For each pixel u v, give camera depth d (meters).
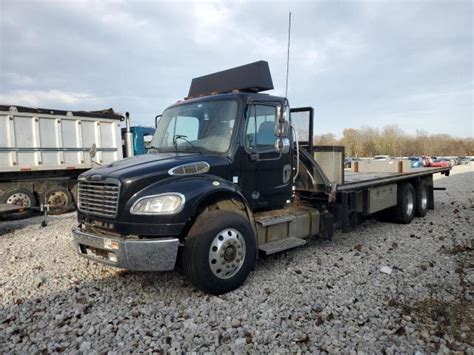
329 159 6.33
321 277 4.96
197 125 5.36
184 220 4.18
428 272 5.10
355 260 5.71
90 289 4.69
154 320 3.83
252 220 4.96
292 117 6.71
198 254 4.23
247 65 5.54
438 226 8.30
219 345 3.37
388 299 4.21
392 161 10.02
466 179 23.02
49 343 3.42
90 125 12.38
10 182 10.82
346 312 3.92
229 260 4.46
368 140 80.75
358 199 7.26
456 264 5.41
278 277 4.99
